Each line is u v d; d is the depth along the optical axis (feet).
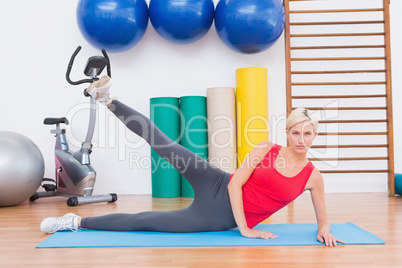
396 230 7.46
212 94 12.66
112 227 7.26
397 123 13.66
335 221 8.37
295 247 6.18
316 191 6.82
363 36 13.58
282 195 6.65
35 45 13.65
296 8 13.69
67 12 13.67
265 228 7.61
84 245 6.32
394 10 13.71
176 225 7.01
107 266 5.30
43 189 13.75
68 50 13.65
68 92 13.60
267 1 11.78
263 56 13.66
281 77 13.65
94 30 11.84
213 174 6.92
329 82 13.35
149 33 13.73
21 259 5.68
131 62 13.69
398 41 13.69
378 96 13.01
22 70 13.62
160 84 13.71
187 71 13.73
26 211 10.28
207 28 12.44
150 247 6.23
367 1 13.58
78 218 7.47
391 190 12.57
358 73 13.56
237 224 6.80
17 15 13.65
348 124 13.53
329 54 13.60
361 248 6.11
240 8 11.69
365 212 9.52
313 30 13.64
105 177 13.55
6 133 11.37
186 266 5.26
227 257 5.65
